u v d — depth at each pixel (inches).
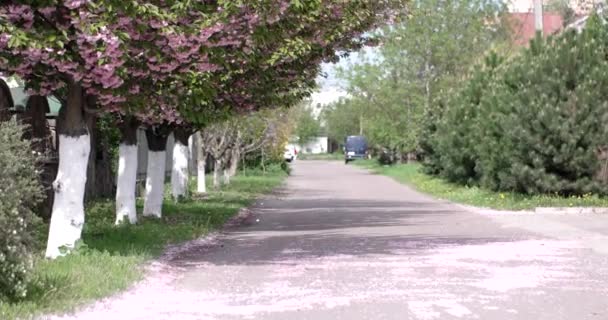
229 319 305.3
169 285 382.9
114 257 430.9
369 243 568.7
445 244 555.8
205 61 425.4
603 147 858.8
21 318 287.6
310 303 337.1
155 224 643.5
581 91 848.3
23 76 421.1
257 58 483.2
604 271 423.8
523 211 837.2
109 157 928.3
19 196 310.3
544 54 900.6
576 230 649.0
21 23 385.4
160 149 726.5
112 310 318.3
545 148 860.0
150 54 403.9
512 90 936.9
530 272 419.8
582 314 314.3
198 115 505.0
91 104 438.9
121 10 373.4
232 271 431.8
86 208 756.0
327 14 515.8
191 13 411.2
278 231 676.7
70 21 388.8
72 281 353.4
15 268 303.9
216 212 813.9
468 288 371.6
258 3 405.1
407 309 323.0
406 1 608.1
